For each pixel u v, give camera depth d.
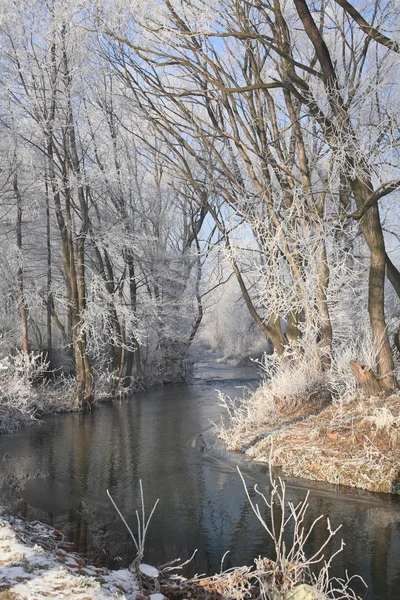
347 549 6.19
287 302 12.70
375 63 13.00
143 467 10.04
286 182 13.44
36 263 21.89
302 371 12.43
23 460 10.73
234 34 10.67
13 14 16.17
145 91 14.09
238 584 4.98
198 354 39.03
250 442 10.84
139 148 23.03
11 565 4.59
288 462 9.30
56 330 25.34
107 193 21.91
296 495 8.01
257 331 36.41
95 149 19.81
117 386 20.95
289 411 11.87
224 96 13.23
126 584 4.66
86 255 22.05
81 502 8.14
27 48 16.97
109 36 13.68
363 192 10.23
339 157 10.22
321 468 8.77
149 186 25.27
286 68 12.64
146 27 12.13
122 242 20.20
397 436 8.61
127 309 20.06
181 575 5.50
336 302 13.63
